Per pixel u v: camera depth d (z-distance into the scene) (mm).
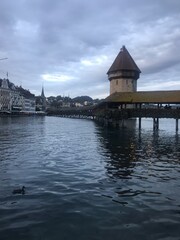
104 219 9625
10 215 9789
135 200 11672
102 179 14938
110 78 72562
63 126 63469
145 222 9469
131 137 37844
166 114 46312
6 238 8188
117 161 20094
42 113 161125
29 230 8695
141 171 17094
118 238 8297
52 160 19984
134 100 49125
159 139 35750
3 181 14086
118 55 72312
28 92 176750
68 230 8750
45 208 10492
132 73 69812
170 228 9055
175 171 17281
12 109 136375
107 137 37469
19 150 24703
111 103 54531
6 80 130250
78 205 10891
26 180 14344
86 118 119000
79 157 21406
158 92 49594
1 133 42500
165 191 13055
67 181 14336
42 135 40312
